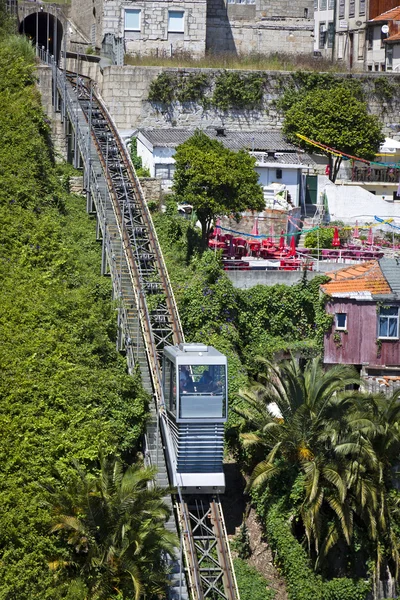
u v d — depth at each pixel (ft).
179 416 194.49
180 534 188.65
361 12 385.09
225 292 236.43
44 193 258.37
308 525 191.83
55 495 176.14
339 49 392.47
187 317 233.96
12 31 329.72
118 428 200.23
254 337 241.14
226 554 189.57
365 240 287.48
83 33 379.35
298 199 305.94
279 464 200.44
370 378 232.32
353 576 194.70
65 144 293.23
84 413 196.95
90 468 190.70
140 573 172.24
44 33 364.17
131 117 326.65
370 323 237.25
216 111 330.34
